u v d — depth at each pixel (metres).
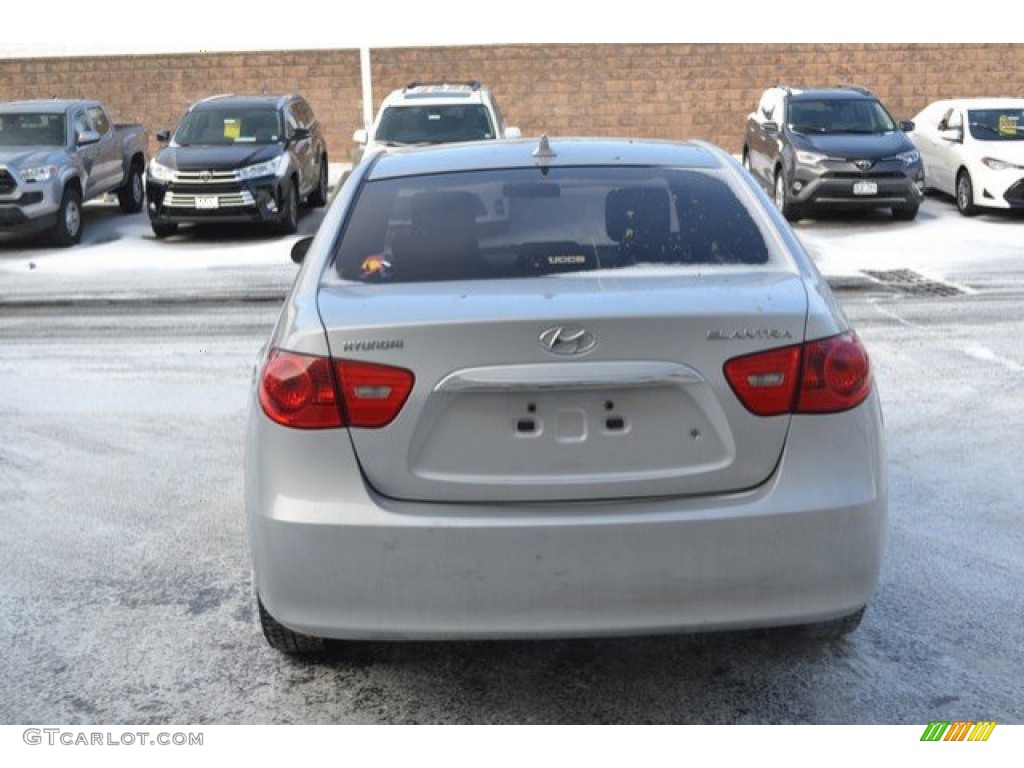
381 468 3.06
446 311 3.09
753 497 3.06
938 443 5.99
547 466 3.06
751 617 3.09
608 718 3.43
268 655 3.86
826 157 15.34
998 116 16.33
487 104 15.09
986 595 4.18
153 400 7.18
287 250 14.07
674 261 3.49
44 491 5.49
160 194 14.86
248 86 23.39
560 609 3.04
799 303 3.17
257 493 3.16
